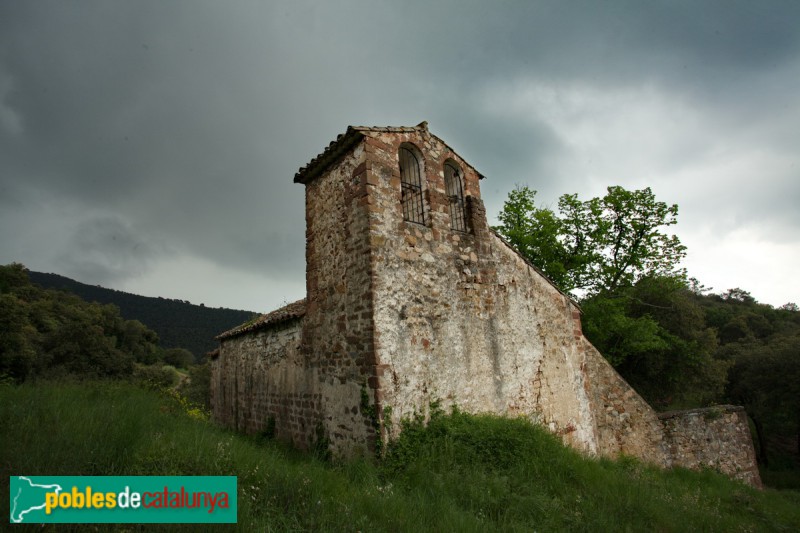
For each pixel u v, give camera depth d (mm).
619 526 5910
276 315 11016
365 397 7203
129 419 6320
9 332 25734
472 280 9195
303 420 8781
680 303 22125
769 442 28906
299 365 9148
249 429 11008
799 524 8641
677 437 12508
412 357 7668
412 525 4570
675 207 19266
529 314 10383
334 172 8812
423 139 9109
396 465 6648
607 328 18281
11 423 5500
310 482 5145
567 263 20000
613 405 11820
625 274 20109
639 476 9070
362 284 7602
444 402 7926
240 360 12062
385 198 8039
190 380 30750
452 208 9953
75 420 5840
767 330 36281
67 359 32594
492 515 5480
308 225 9430
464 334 8688
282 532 3982
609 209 20109
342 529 4180
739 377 26484
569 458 7637
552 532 5328
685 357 20922
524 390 9617
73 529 3477
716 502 9070
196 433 6395
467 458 6809
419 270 8227
